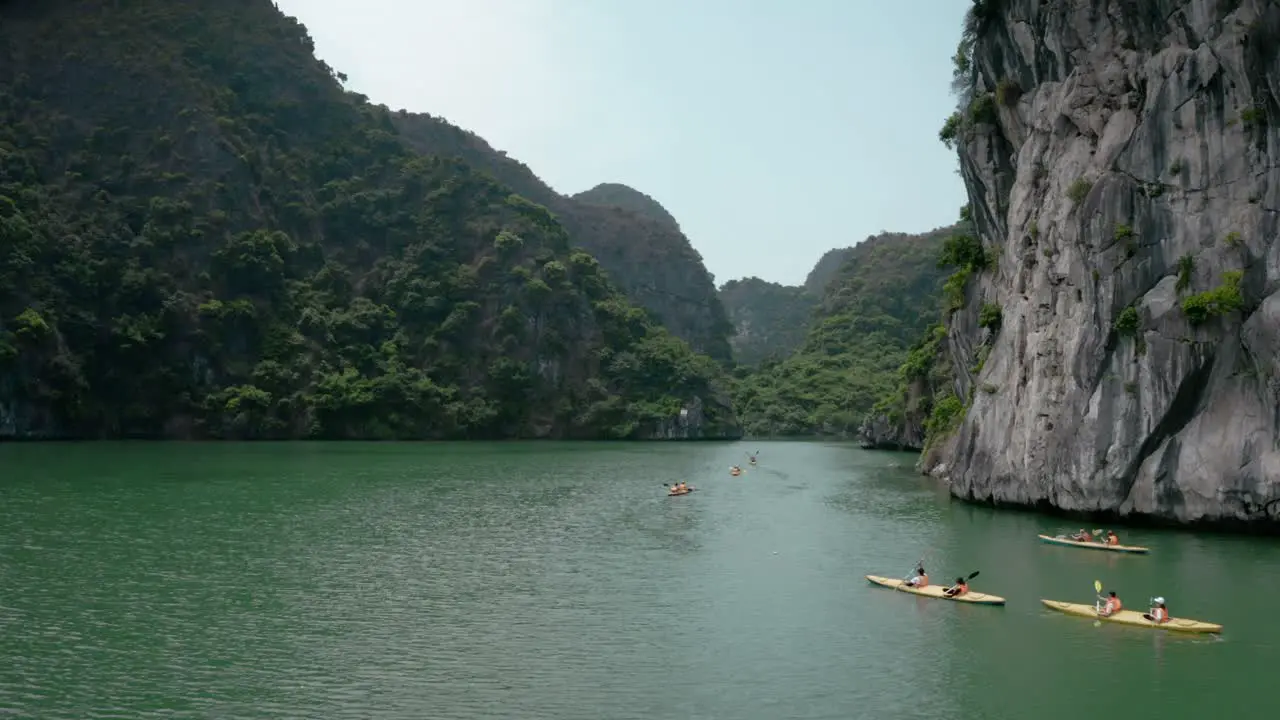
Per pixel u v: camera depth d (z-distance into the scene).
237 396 148.88
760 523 55.38
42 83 170.62
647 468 99.94
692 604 35.12
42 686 25.69
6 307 131.88
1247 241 46.97
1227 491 45.75
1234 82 48.19
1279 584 37.62
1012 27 62.34
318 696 25.09
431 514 58.44
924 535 50.16
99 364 143.50
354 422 159.62
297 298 170.62
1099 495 49.72
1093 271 50.62
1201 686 26.23
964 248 76.44
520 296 184.00
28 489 69.06
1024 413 55.66
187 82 178.75
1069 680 26.69
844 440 196.62
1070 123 55.75
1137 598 35.72
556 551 45.66
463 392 175.12
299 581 38.41
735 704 24.81
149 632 30.81
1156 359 48.00
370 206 196.12
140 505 60.69
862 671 27.44
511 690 25.69
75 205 154.38
